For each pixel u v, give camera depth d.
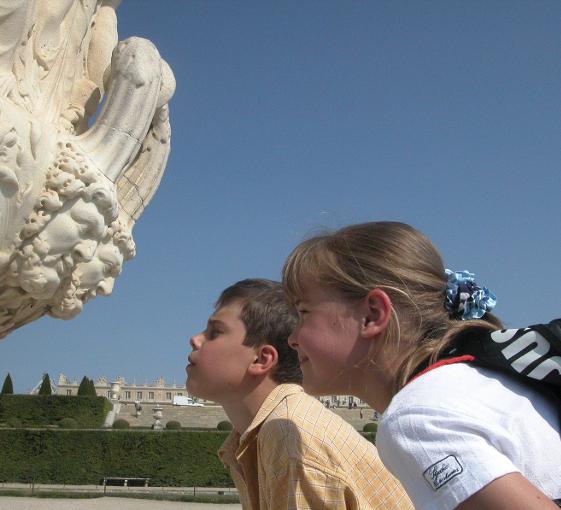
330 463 2.35
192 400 61.88
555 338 1.42
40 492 23.59
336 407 53.00
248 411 2.94
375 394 1.66
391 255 1.65
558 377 1.39
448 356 1.52
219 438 29.41
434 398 1.34
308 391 1.78
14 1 4.82
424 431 1.29
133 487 28.39
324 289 1.70
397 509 2.42
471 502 1.20
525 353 1.42
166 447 29.06
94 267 5.97
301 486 2.33
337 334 1.67
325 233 1.81
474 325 1.59
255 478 2.73
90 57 6.57
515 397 1.38
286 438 2.42
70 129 5.79
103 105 5.80
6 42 4.96
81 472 28.64
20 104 5.14
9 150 4.88
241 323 2.93
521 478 1.21
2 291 5.51
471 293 1.65
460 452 1.24
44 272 5.41
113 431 29.25
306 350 1.71
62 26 5.77
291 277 1.77
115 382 70.50
